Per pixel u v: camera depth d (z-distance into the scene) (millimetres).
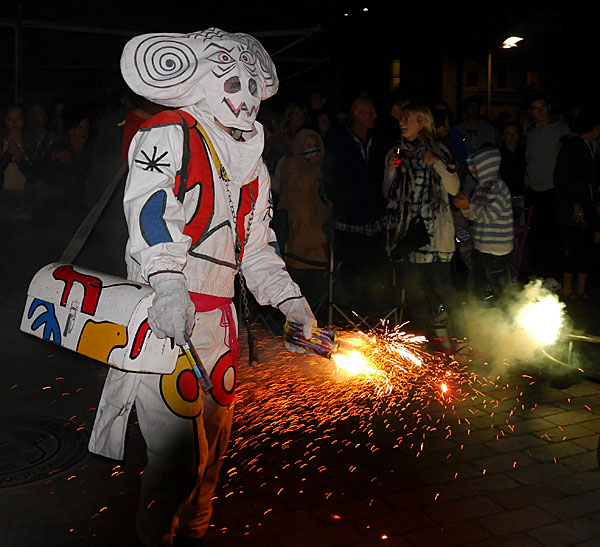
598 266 9477
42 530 3178
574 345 5199
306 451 4043
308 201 6438
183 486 2555
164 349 2332
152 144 2400
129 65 2459
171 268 2270
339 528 3256
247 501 3479
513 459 4004
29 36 10039
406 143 5633
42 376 5312
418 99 7367
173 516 2600
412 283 5828
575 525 3318
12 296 7285
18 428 4305
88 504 3418
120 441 2590
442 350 5828
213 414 2658
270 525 3268
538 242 8914
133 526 3238
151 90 2469
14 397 4859
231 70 2490
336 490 3611
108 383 2619
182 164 2428
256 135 2625
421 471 3842
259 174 2768
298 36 9781
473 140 9383
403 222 5609
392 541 3160
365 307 6102
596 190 8195
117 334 2330
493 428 4426
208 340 2562
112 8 9852
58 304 2518
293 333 3002
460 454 4059
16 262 7793
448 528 3273
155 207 2324
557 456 4047
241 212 2650
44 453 3953
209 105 2516
